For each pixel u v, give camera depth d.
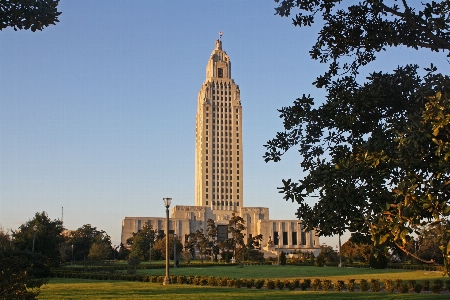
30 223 83.44
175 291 40.03
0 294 13.05
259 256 157.62
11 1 12.62
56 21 13.32
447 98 10.01
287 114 13.83
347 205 11.47
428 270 83.94
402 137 10.29
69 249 180.62
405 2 12.92
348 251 143.88
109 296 34.84
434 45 13.16
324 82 14.80
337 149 13.29
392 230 9.62
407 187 9.84
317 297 34.41
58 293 37.69
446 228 9.30
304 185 12.00
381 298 33.56
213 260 170.62
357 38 14.09
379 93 12.26
